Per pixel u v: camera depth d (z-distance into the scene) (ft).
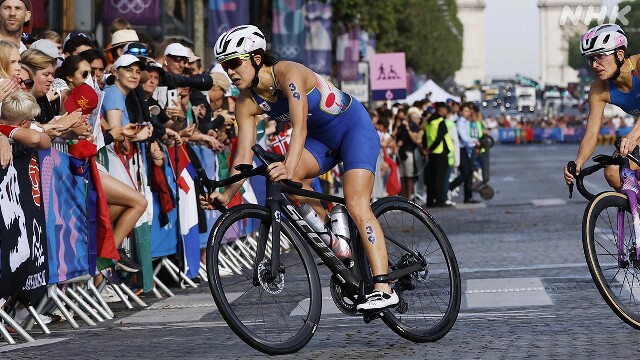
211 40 153.58
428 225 45.29
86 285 62.03
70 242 57.16
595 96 48.80
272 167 41.27
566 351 41.22
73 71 63.46
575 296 58.39
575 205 141.79
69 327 55.42
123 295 62.69
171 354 43.50
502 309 54.34
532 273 70.69
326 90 43.16
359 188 43.32
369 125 44.16
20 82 54.24
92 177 58.80
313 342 45.39
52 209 55.01
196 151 79.20
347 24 251.19
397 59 220.43
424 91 254.27
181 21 176.45
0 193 48.85
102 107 65.77
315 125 43.52
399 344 44.19
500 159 349.00
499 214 132.16
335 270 43.50
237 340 46.78
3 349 47.01
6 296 49.73
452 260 45.32
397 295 43.75
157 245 69.87
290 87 42.01
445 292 45.19
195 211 74.23
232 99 95.76
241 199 88.22
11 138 50.08
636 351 40.96
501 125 597.93
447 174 152.76
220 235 40.83
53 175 55.21
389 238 44.65
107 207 59.21
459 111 162.61
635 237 46.01
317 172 44.04
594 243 45.52
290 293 42.45
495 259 80.89
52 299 56.03
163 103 75.15
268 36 230.27
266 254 42.06
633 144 45.85
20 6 63.98
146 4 122.11
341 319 52.85
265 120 100.78
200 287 72.59
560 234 100.48
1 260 48.91
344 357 41.27
